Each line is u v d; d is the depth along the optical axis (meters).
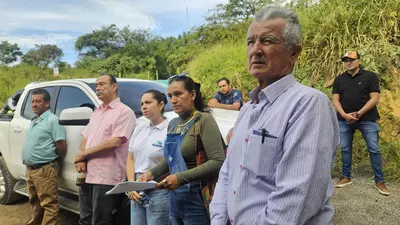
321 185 1.35
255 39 1.56
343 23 7.25
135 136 3.07
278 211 1.35
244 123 1.71
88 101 4.13
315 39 7.36
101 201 3.33
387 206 4.07
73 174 4.11
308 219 1.37
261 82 1.66
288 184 1.34
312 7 8.30
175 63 14.72
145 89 4.59
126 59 25.17
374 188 4.61
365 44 6.65
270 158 1.45
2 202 5.42
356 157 5.61
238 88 8.02
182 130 2.52
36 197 4.25
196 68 9.88
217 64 9.31
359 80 4.52
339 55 6.85
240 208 1.53
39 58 43.44
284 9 1.56
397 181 4.79
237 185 1.58
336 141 1.50
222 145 2.47
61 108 4.48
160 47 26.23
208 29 12.32
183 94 2.49
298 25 1.54
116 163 3.37
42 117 4.08
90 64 28.75
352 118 4.50
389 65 6.18
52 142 4.07
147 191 2.77
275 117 1.48
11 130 5.09
